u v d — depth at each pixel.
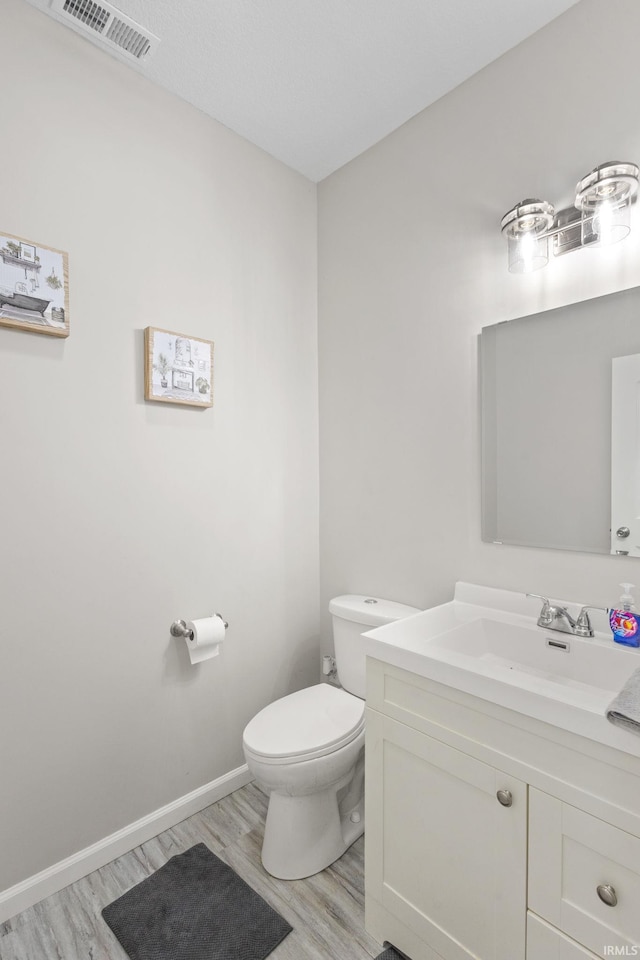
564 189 1.51
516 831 1.06
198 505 1.92
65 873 1.55
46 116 1.51
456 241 1.80
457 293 1.80
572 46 1.49
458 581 1.80
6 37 1.43
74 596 1.59
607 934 0.93
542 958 1.02
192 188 1.88
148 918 1.43
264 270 2.14
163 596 1.81
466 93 1.76
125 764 1.71
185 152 1.86
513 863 1.07
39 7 1.48
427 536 1.91
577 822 0.97
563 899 0.99
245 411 2.08
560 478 1.53
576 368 1.49
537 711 1.01
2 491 1.44
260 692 2.15
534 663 1.46
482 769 1.12
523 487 1.62
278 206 2.20
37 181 1.49
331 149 2.13
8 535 1.45
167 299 1.81
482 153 1.71
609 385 1.43
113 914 1.45
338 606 1.99
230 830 1.82
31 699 1.50
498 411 1.67
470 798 1.15
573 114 1.49
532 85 1.58
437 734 1.22
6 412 1.44
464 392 1.78
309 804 1.62
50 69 1.51
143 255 1.74
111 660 1.68
